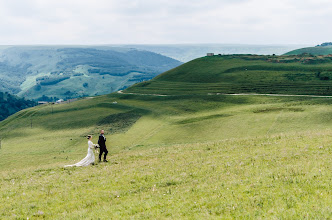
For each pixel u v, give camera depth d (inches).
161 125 4254.4
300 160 866.8
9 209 711.1
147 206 639.8
